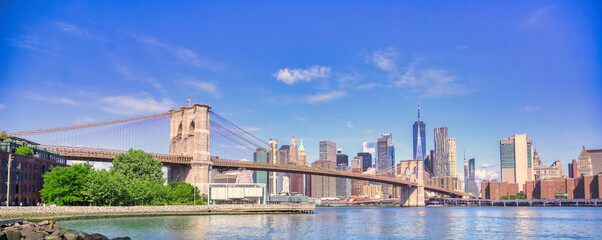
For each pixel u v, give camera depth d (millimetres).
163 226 102750
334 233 98688
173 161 191000
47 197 121062
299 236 90688
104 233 85062
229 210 164375
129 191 138500
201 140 198625
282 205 184625
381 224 130625
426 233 102812
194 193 171375
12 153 114750
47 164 135500
